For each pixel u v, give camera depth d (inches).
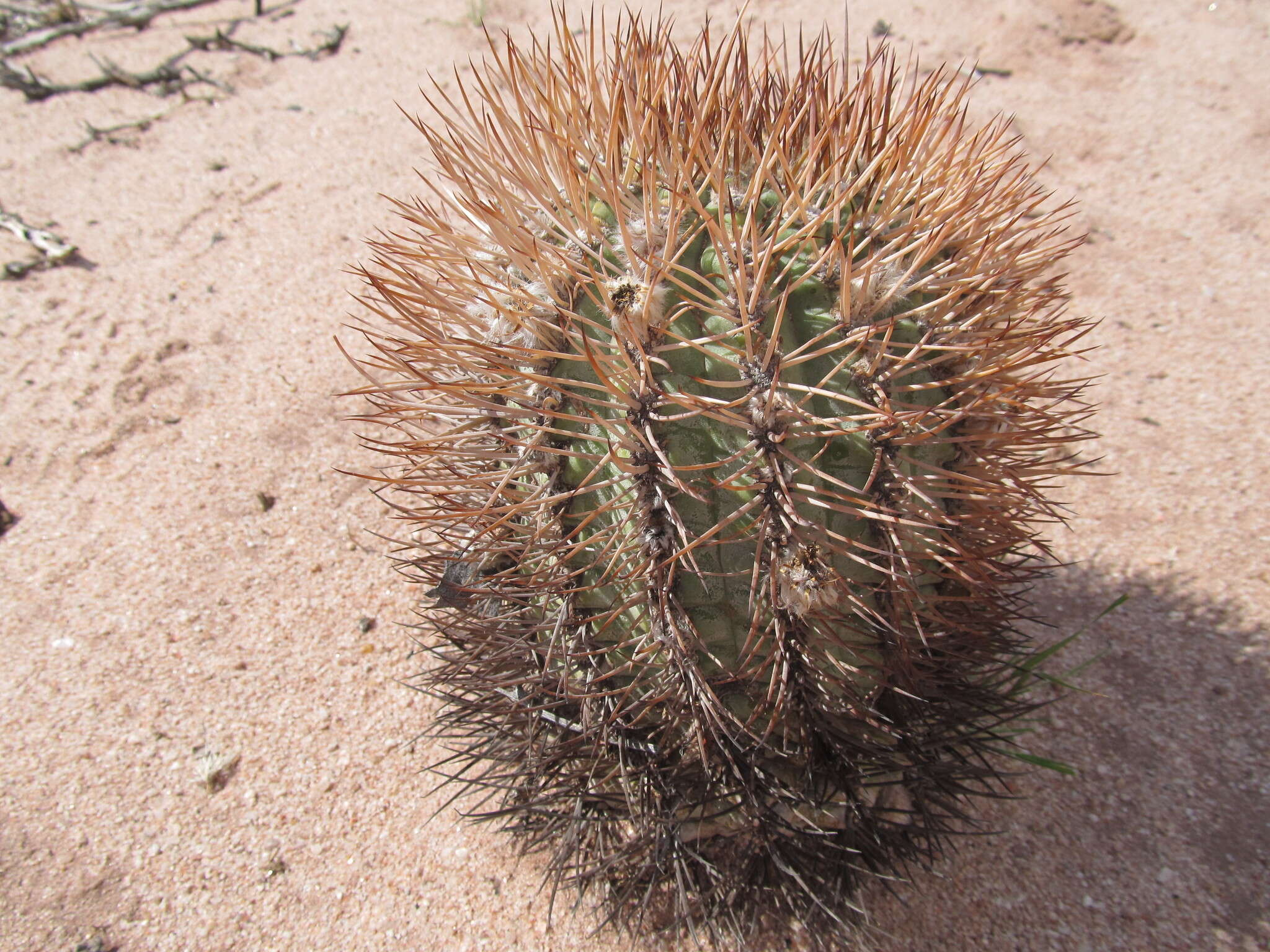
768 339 12.5
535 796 15.4
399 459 25.0
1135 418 25.5
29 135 36.5
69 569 22.7
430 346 13.5
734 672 13.2
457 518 14.1
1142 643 20.5
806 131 14.1
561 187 13.9
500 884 17.3
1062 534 22.8
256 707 20.1
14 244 31.4
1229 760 18.4
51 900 17.2
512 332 13.6
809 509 12.6
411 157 34.8
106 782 18.9
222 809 18.5
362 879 17.5
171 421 26.0
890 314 13.1
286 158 35.1
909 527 13.0
